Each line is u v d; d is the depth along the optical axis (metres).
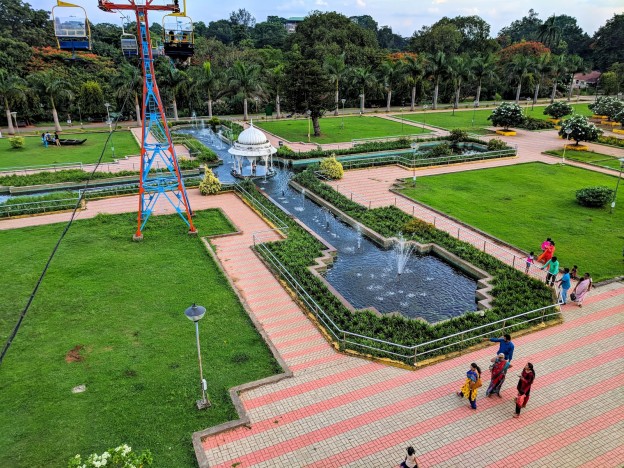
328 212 27.33
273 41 102.81
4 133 50.09
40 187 31.17
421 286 18.73
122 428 11.03
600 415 11.62
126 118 61.03
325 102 46.75
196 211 26.36
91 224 24.11
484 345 14.41
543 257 19.25
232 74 56.00
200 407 11.62
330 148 43.22
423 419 11.52
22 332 14.80
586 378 12.95
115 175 33.34
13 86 47.09
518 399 11.38
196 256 20.58
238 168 35.28
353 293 18.19
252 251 21.52
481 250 21.25
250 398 12.22
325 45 75.69
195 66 69.94
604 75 78.75
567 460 10.32
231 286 17.95
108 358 13.60
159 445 10.57
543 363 13.59
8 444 10.57
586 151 41.44
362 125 56.41
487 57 68.94
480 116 64.00
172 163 25.83
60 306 16.33
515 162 37.47
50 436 10.80
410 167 35.50
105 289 17.55
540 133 51.59
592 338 14.75
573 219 24.89
